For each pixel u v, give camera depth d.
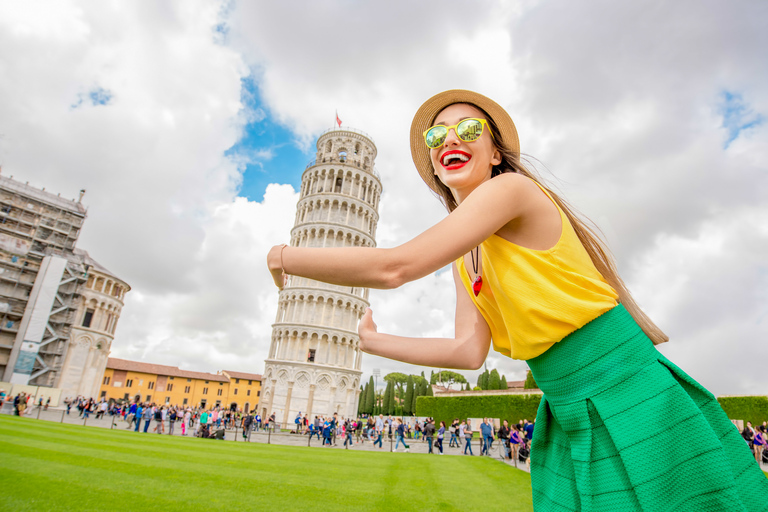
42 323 65.75
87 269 74.50
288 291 65.62
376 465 16.00
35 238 70.75
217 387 117.19
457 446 35.84
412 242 1.13
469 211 1.18
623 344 1.27
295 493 8.98
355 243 66.50
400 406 96.81
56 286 68.44
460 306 2.10
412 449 31.55
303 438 39.62
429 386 99.19
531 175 1.77
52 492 7.18
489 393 50.75
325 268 1.13
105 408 48.31
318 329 61.41
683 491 1.09
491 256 1.43
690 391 1.29
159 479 9.33
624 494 1.13
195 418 46.66
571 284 1.29
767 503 1.13
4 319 65.00
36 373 65.00
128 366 104.25
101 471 9.66
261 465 13.52
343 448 28.92
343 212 68.00
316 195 68.81
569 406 1.31
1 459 10.05
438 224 1.18
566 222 1.39
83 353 72.12
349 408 59.97
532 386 47.44
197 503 7.37
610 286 1.43
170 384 109.44
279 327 63.53
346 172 71.00
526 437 19.17
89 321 74.75
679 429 1.15
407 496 9.45
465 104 1.84
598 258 1.58
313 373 58.47
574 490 1.33
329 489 9.77
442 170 1.72
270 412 57.34
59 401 65.56
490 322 1.83
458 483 11.73
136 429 28.94
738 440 1.22
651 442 1.14
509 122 1.80
